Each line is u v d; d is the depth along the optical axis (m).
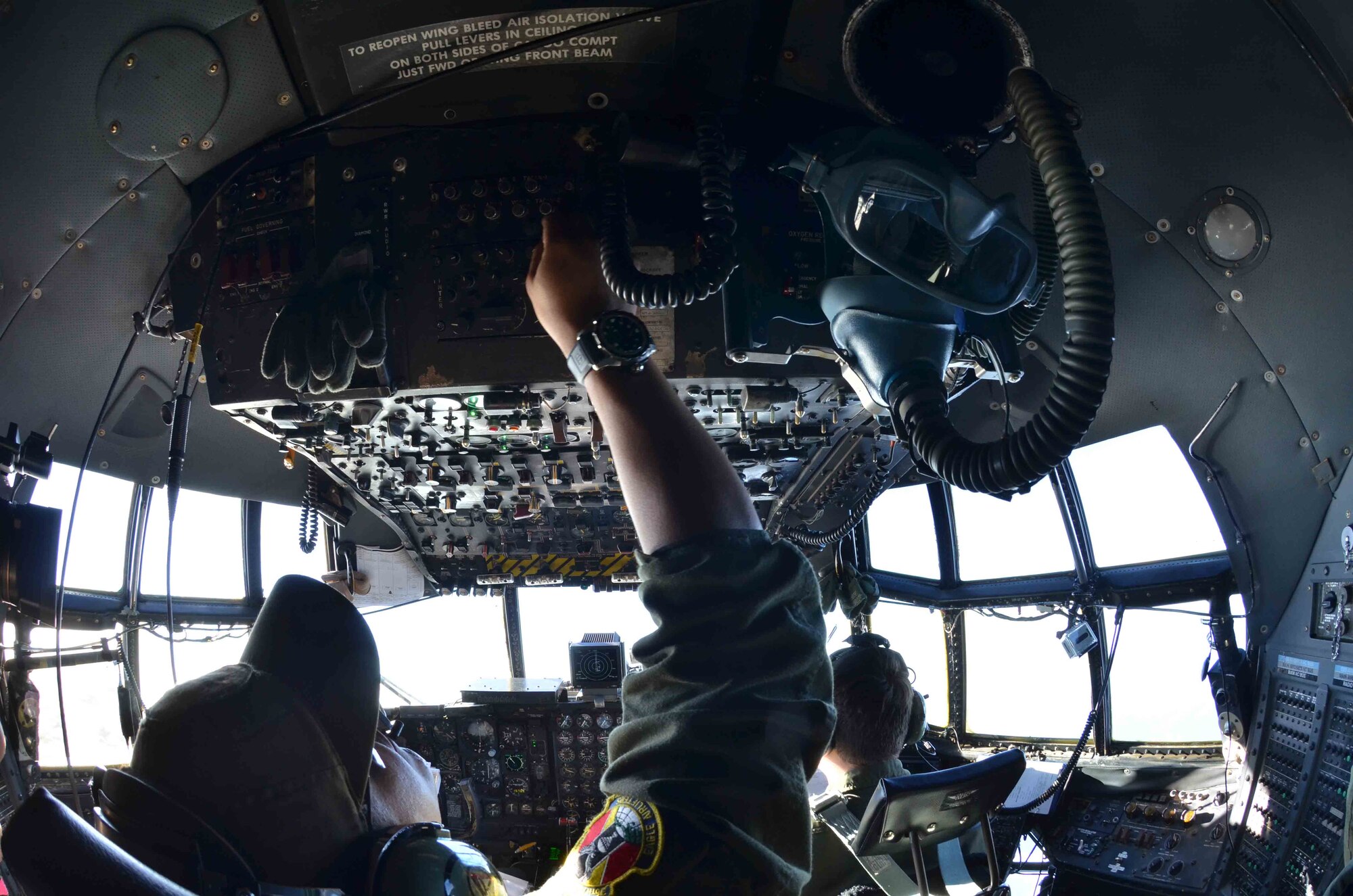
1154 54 2.82
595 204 2.50
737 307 2.44
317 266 2.59
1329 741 3.53
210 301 2.70
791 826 0.86
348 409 2.87
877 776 2.34
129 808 0.90
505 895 1.01
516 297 2.52
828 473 3.73
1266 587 3.88
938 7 2.25
